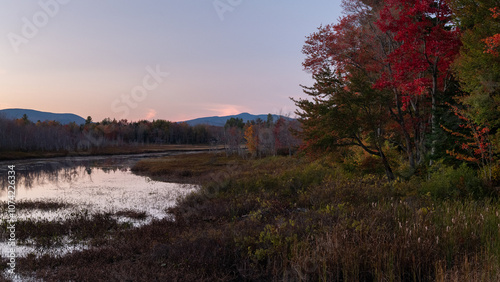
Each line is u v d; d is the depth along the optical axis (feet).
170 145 395.34
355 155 55.67
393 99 49.85
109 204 58.54
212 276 18.43
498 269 13.91
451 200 29.60
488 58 36.29
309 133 50.42
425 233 18.90
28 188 84.07
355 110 47.50
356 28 51.03
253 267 18.54
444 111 45.14
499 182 32.50
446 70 46.52
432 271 15.72
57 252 28.68
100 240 32.17
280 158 131.03
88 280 19.93
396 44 50.34
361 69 52.39
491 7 38.14
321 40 51.80
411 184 36.94
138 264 21.48
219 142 314.96
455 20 43.47
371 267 16.06
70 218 44.24
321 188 40.98
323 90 48.26
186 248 22.90
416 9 42.04
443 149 43.50
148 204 58.44
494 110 36.37
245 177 70.95
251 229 24.86
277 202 36.42
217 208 42.73
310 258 17.34
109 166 159.12
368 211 25.68
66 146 261.65
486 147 36.96
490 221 21.07
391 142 57.36
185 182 97.09
